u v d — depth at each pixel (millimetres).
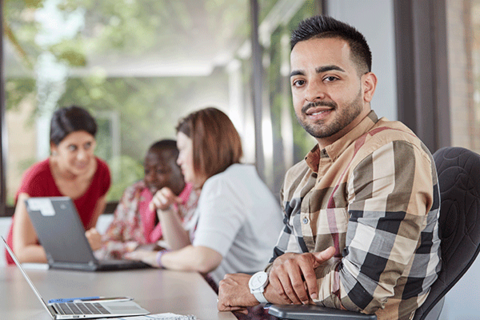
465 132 2227
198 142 1822
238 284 1095
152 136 12133
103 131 11859
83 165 2590
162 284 1457
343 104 1060
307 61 1073
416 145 957
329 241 1045
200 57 10039
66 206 1732
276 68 3580
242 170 1801
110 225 2400
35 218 1857
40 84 10633
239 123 10477
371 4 2770
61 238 1809
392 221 902
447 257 1035
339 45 1064
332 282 950
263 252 1756
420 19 2438
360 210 940
